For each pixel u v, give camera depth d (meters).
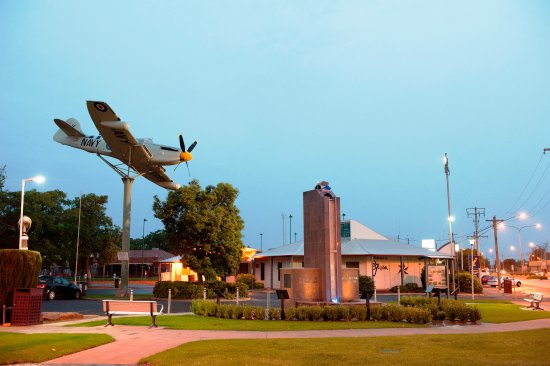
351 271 21.88
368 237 50.94
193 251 35.06
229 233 35.59
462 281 45.97
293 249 50.03
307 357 10.23
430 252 48.47
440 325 17.16
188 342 12.48
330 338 13.25
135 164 41.25
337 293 21.16
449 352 11.00
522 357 10.40
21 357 10.29
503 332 14.91
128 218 35.78
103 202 55.59
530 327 16.69
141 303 16.12
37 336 13.08
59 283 33.59
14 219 45.25
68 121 43.75
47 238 47.94
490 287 62.69
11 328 15.49
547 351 11.23
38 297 16.92
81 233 50.31
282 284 21.91
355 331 15.12
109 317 16.38
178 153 41.69
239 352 10.86
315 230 22.06
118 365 9.91
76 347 11.61
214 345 11.85
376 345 11.98
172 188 46.19
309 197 22.61
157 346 12.01
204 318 18.83
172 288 32.88
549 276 111.00
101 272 100.38
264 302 30.56
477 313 18.16
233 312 18.81
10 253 16.69
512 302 31.53
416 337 13.49
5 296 16.61
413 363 9.57
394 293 43.16
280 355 10.47
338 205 21.95
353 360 9.90
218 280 34.59
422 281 46.16
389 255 45.75
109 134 35.94
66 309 24.83
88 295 37.34
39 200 47.31
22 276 16.88
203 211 34.72
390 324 17.00
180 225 34.81
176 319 18.39
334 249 21.52
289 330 15.32
